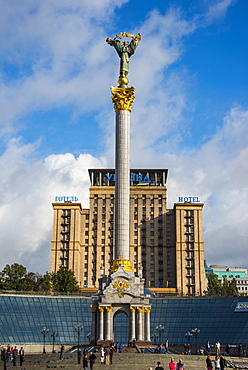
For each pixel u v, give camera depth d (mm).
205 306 123000
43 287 141625
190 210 190125
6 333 109500
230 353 106375
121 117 87562
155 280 186875
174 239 190875
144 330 82500
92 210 195375
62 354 68125
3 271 138125
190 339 116312
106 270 188125
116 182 85938
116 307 81812
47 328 115312
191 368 61500
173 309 123938
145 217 194125
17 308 116312
